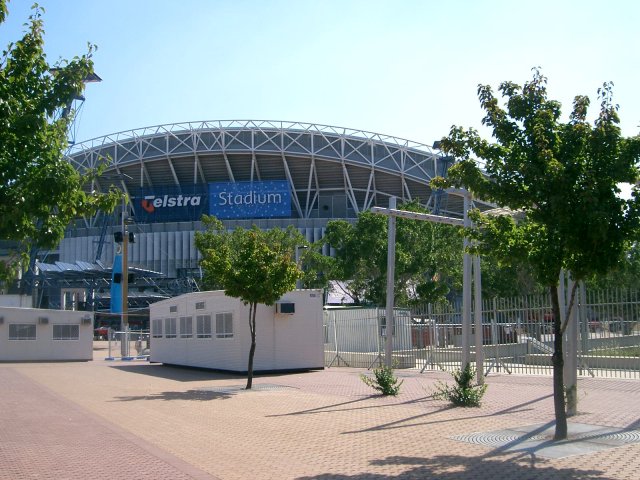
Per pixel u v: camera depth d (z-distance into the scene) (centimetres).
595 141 1009
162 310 3603
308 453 1061
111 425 1369
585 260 1016
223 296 2917
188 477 897
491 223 1102
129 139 8862
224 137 8625
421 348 2817
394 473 905
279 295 2150
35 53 850
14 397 1911
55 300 7856
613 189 1011
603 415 1341
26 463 996
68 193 819
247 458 1025
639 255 2902
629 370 1977
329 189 8981
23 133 790
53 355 4031
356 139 8656
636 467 898
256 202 8575
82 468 959
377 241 4525
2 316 3938
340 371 2791
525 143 1077
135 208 9000
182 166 8881
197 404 1727
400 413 1502
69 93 857
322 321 2897
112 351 5056
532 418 1358
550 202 984
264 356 2773
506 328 2616
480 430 1236
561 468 905
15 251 887
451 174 1107
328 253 8294
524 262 1080
